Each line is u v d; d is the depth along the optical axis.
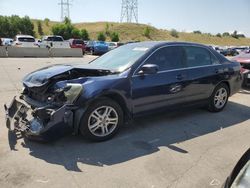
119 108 4.83
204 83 6.10
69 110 4.32
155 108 5.32
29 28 78.19
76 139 4.80
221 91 6.62
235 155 4.45
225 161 4.24
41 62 18.55
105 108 4.69
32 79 4.82
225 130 5.52
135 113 5.08
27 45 28.69
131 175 3.78
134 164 4.07
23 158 4.12
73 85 4.38
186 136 5.14
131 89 4.89
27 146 4.50
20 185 3.48
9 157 4.14
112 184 3.57
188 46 5.95
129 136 5.04
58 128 4.28
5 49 23.30
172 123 5.79
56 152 4.34
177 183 3.62
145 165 4.05
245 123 5.98
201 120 6.05
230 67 6.70
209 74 6.18
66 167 3.92
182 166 4.05
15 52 23.80
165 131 5.34
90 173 3.79
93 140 4.68
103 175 3.76
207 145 4.79
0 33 73.44
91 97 4.43
